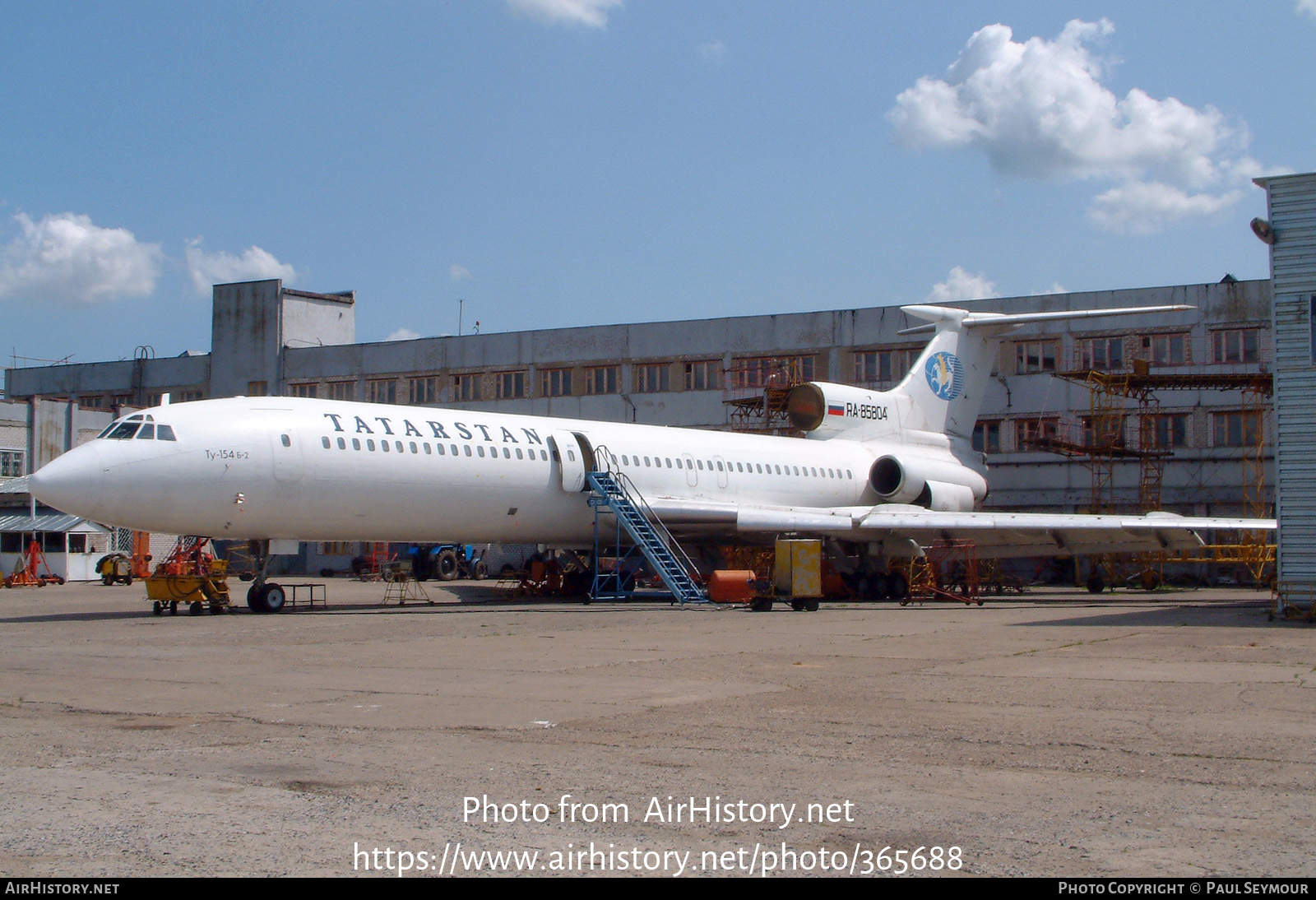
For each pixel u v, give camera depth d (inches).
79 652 632.4
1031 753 339.3
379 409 1053.2
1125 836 252.8
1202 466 1865.2
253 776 313.4
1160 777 307.3
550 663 569.3
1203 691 456.1
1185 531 1203.9
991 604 1184.2
